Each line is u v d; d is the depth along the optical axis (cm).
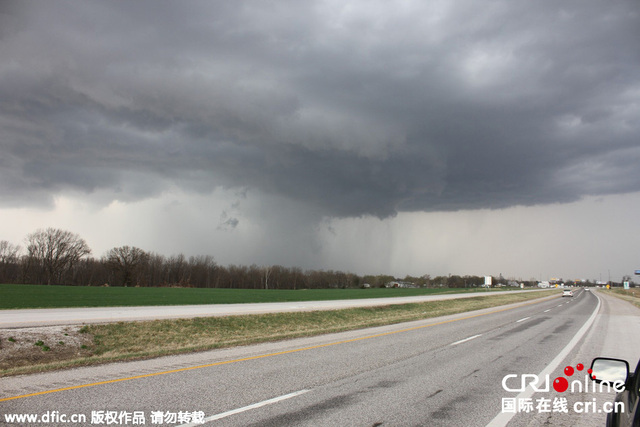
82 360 1055
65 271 11062
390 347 1347
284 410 652
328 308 3234
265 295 5597
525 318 2620
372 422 604
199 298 4378
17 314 2188
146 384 807
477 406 698
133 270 11250
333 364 1040
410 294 7062
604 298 6450
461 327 2041
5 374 891
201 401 692
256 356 1148
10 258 10581
